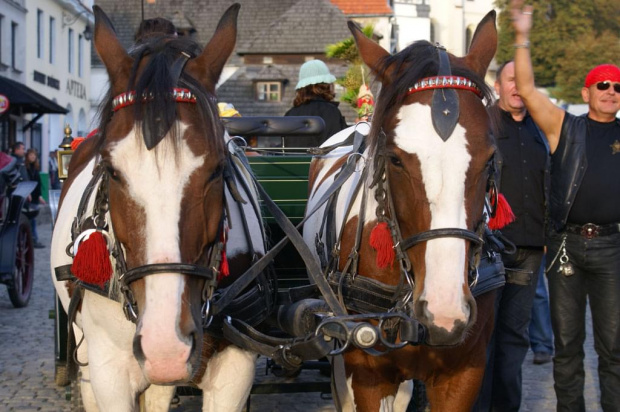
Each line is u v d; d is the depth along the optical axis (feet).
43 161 101.30
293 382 15.74
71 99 114.73
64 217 13.20
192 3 131.85
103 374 11.27
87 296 11.37
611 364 15.14
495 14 11.64
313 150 16.15
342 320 10.80
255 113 79.77
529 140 17.04
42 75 100.94
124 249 10.16
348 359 12.40
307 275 16.31
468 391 12.28
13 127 84.64
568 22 87.97
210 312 10.90
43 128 100.94
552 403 19.45
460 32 188.14
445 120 10.27
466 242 10.03
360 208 12.57
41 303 32.91
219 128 9.93
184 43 10.91
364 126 15.76
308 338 11.29
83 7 115.14
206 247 9.87
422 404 16.85
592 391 20.59
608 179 14.84
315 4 94.68
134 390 11.45
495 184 11.46
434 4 186.29
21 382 21.24
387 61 11.41
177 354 9.11
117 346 11.24
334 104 21.17
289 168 17.02
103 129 10.34
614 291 14.97
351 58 25.70
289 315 12.33
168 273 9.32
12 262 29.12
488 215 11.33
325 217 14.02
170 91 9.69
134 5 115.65
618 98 14.82
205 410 11.86
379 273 12.15
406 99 10.75
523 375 22.21
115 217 9.84
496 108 11.02
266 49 92.58
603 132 15.08
